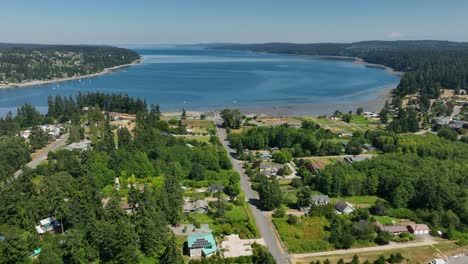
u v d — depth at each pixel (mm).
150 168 142750
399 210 118812
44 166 147000
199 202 124438
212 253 94812
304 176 143125
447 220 110875
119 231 87438
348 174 137250
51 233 98562
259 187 131500
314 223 111312
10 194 99000
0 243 81750
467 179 133250
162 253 93312
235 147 182750
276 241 102500
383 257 91562
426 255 97188
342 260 90750
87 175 121000
